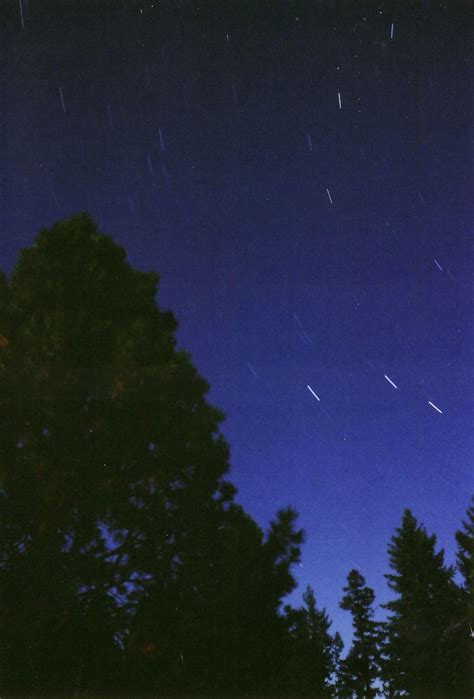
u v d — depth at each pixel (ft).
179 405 42.93
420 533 134.10
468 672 113.50
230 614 38.96
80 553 36.68
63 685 34.60
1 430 37.50
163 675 37.14
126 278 46.57
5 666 33.35
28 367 39.65
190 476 42.14
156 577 38.68
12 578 34.30
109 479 38.86
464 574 126.72
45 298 43.47
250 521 42.52
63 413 38.34
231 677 38.55
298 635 43.34
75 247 45.60
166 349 45.42
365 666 141.90
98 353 41.78
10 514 36.01
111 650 36.45
